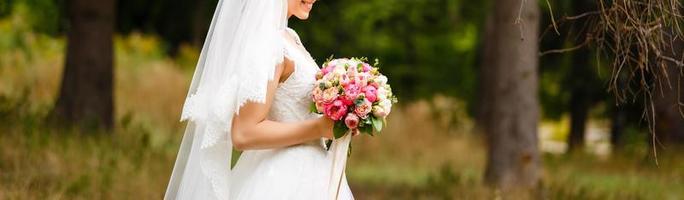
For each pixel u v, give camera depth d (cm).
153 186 777
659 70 430
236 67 368
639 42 413
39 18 1933
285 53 375
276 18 375
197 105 380
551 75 1905
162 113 1453
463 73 2231
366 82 365
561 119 2177
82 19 1125
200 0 2088
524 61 976
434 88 2245
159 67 1714
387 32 2188
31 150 829
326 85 364
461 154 1355
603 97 1764
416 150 1343
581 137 1769
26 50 1630
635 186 1078
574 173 1122
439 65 2239
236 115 369
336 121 367
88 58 1121
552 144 2294
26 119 943
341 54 2173
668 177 1214
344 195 392
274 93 372
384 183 1075
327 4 2109
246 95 360
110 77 1138
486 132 1485
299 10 391
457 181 960
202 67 402
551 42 1600
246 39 369
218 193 374
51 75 1520
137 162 836
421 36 2202
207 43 402
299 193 374
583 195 875
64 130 999
